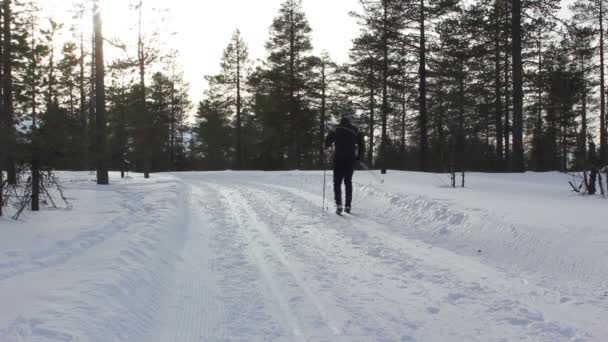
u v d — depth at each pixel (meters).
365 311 3.89
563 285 4.28
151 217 8.05
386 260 5.53
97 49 15.01
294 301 4.16
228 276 4.96
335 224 7.93
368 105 35.16
